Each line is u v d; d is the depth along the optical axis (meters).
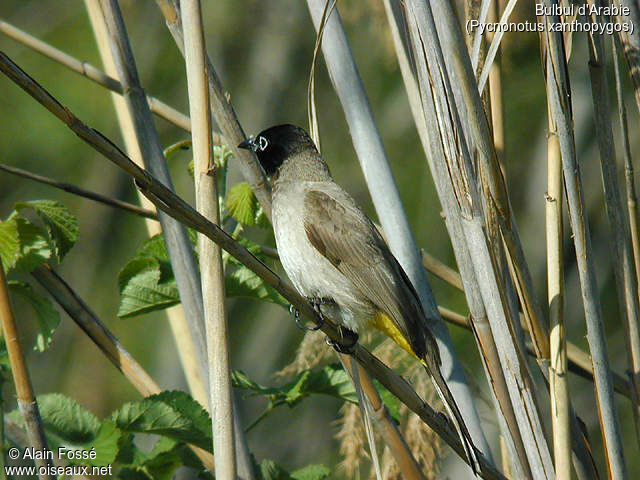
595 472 6.50
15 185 17.98
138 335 17.53
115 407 17.22
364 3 16.89
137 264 7.85
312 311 6.27
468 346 16.25
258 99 19.45
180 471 8.83
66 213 7.50
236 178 14.34
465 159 5.93
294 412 17.14
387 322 7.96
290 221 8.28
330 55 7.77
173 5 6.93
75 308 7.62
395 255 7.60
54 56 8.20
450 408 6.80
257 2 19.61
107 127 18.14
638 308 6.64
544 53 6.01
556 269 6.12
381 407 7.25
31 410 6.04
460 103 5.91
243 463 7.29
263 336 18.09
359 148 7.68
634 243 6.60
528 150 18.06
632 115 16.80
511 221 6.21
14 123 17.95
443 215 6.89
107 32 7.42
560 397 6.10
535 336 6.34
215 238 5.47
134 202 18.50
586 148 17.73
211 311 6.08
